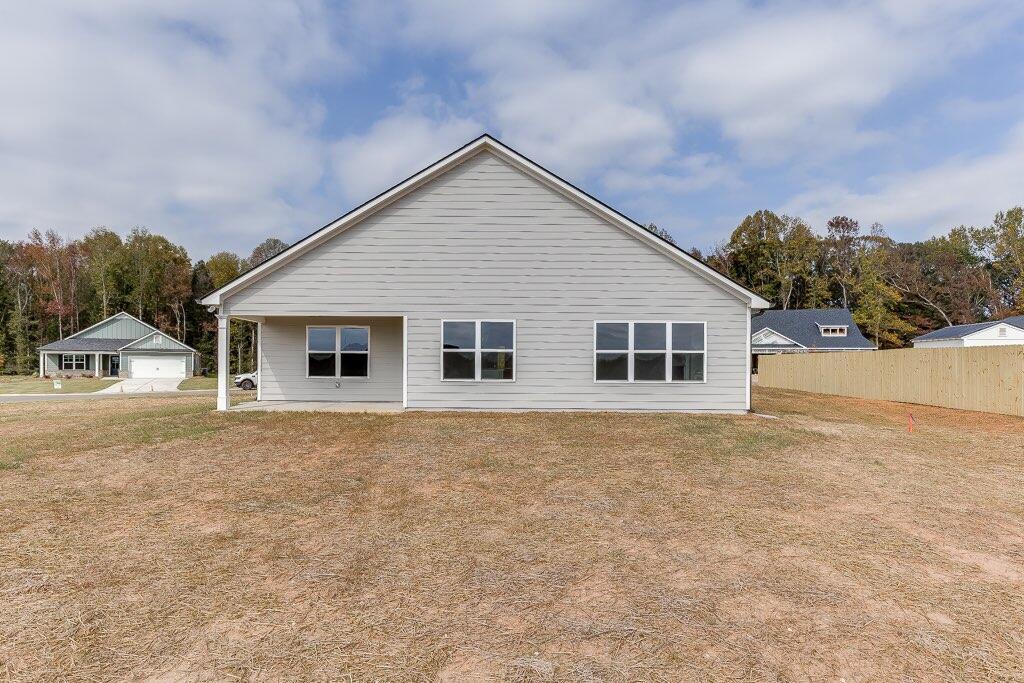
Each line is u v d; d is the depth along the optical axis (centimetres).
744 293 1221
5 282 5162
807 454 810
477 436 919
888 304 5169
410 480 655
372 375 1475
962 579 385
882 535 475
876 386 1911
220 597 348
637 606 338
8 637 297
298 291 1225
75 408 1445
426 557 419
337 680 258
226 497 584
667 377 1227
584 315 1234
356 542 452
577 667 270
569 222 1234
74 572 387
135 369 4116
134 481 646
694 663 275
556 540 459
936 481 668
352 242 1230
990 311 5291
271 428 988
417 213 1234
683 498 584
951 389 1579
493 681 257
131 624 312
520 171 1235
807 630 310
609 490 614
